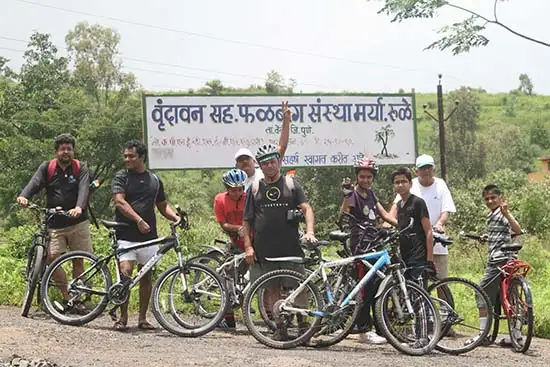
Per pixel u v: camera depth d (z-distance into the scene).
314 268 8.23
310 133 18.47
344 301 7.93
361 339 8.65
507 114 114.50
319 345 8.09
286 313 7.88
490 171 58.00
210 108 18.02
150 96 17.80
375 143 18.80
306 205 8.15
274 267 8.23
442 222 9.27
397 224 8.68
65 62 58.78
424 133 88.81
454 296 9.30
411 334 7.93
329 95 18.56
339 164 18.64
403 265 8.19
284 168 18.41
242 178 9.02
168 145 17.84
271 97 18.28
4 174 45.78
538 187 28.48
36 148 45.81
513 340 8.63
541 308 11.14
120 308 8.92
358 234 8.39
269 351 7.62
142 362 6.74
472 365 7.46
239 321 9.59
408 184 8.59
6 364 6.48
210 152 18.00
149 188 8.70
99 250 11.83
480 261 18.45
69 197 9.21
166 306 8.65
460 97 62.56
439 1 14.66
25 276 9.28
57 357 6.81
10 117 53.56
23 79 56.78
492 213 9.15
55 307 8.69
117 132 48.47
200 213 45.88
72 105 50.56
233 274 9.00
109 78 66.69
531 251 18.39
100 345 7.51
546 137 96.56
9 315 9.19
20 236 12.99
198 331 8.30
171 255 11.80
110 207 47.47
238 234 9.03
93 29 66.75
